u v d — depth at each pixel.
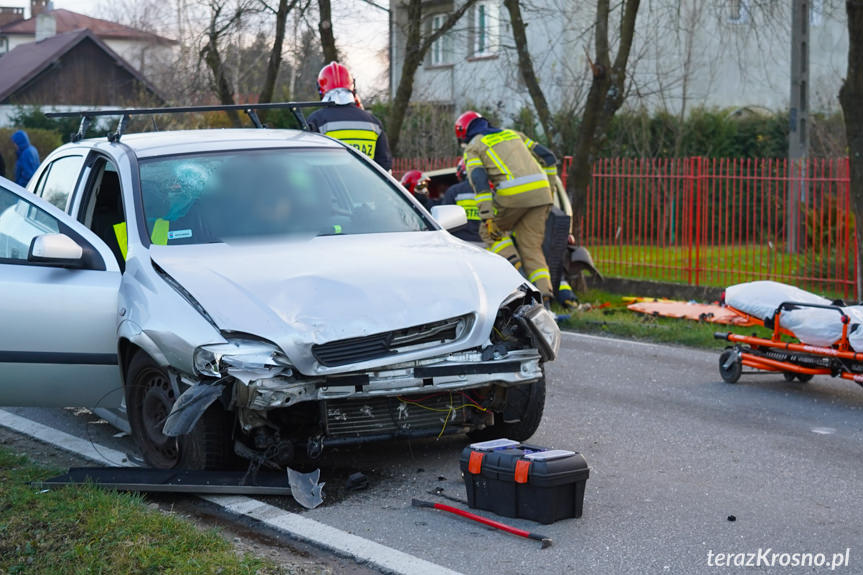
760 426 7.50
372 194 7.24
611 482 6.07
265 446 5.71
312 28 20.50
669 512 5.50
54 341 6.29
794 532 5.19
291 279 5.89
